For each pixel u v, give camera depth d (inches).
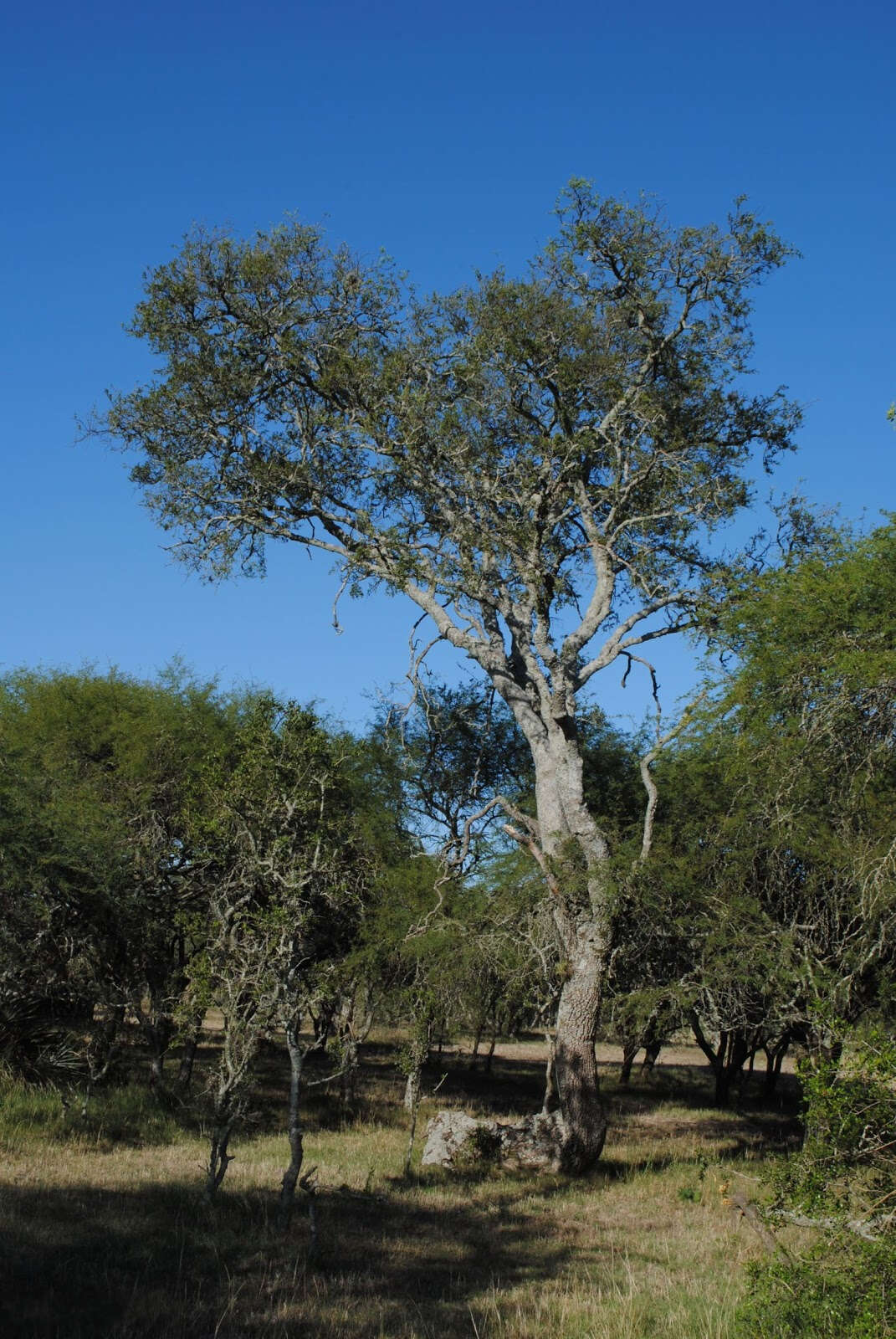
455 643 815.7
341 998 913.5
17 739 890.7
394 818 977.5
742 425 812.6
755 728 550.6
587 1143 705.0
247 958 520.4
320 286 808.9
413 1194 593.9
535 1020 877.8
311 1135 787.4
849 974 616.4
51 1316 328.5
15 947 734.5
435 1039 803.4
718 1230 521.3
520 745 1106.7
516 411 786.2
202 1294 371.6
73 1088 725.9
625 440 791.1
